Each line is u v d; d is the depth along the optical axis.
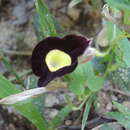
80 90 0.17
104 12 0.18
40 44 0.15
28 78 0.23
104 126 0.21
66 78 0.17
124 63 0.18
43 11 0.18
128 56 0.18
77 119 0.25
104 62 0.22
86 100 0.20
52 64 0.16
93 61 0.22
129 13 0.17
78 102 0.25
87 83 0.17
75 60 0.15
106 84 0.25
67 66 0.15
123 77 0.21
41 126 0.19
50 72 0.15
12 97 0.17
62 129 0.24
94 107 0.23
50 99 0.26
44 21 0.18
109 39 0.21
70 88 0.17
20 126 0.26
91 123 0.23
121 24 0.17
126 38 0.18
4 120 0.26
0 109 0.26
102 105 0.24
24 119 0.26
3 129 0.26
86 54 0.15
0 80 0.18
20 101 0.18
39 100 0.22
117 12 0.19
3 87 0.18
